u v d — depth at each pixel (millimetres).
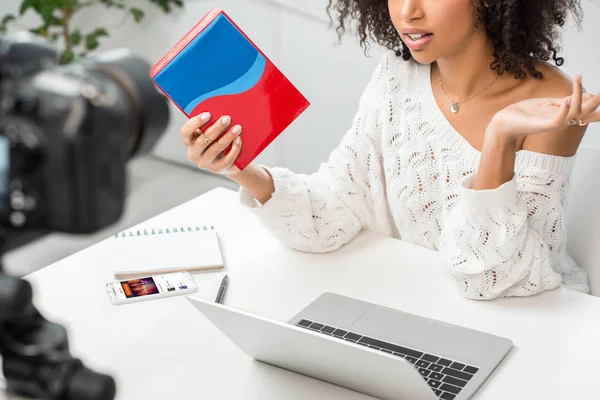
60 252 2848
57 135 509
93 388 616
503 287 1326
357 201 1634
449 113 1555
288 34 2834
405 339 1216
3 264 596
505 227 1319
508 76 1510
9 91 516
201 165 1352
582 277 1593
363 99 1677
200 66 1271
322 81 2809
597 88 2146
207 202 1700
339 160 1651
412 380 986
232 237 1562
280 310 1322
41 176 526
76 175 521
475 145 1529
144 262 1440
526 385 1125
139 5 3254
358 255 1494
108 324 1285
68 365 622
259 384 1140
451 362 1161
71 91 513
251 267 1453
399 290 1373
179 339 1244
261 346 1119
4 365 630
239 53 1279
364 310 1296
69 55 3160
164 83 1271
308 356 1072
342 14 1725
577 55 2139
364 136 1646
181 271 1438
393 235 1731
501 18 1411
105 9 3361
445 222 1413
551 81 1496
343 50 2697
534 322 1276
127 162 583
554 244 1448
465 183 1364
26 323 631
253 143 1343
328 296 1345
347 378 1086
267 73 1299
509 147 1310
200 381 1148
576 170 1625
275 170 1518
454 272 1350
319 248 1497
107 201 543
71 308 1328
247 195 1506
